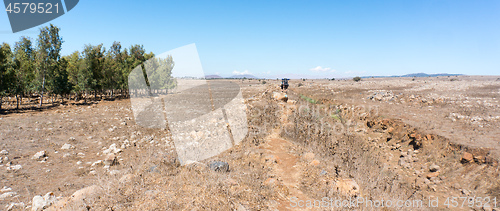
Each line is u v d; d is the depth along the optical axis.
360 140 11.41
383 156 10.17
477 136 9.82
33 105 25.00
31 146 9.70
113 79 30.92
